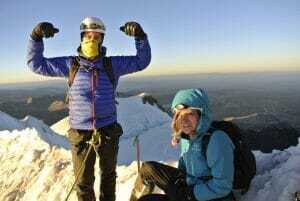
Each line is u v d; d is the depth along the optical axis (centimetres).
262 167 302
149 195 272
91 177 323
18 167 521
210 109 252
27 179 493
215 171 242
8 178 512
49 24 302
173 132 259
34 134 563
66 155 503
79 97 307
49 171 479
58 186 453
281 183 257
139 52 311
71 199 423
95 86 305
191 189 251
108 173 324
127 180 398
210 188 244
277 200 248
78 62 308
